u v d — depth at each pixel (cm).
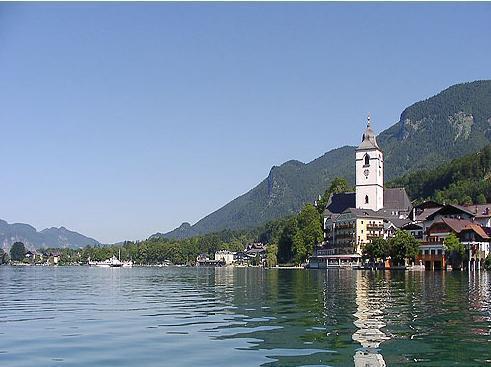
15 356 2575
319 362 2369
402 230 16512
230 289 7369
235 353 2577
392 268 15838
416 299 5200
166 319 3853
